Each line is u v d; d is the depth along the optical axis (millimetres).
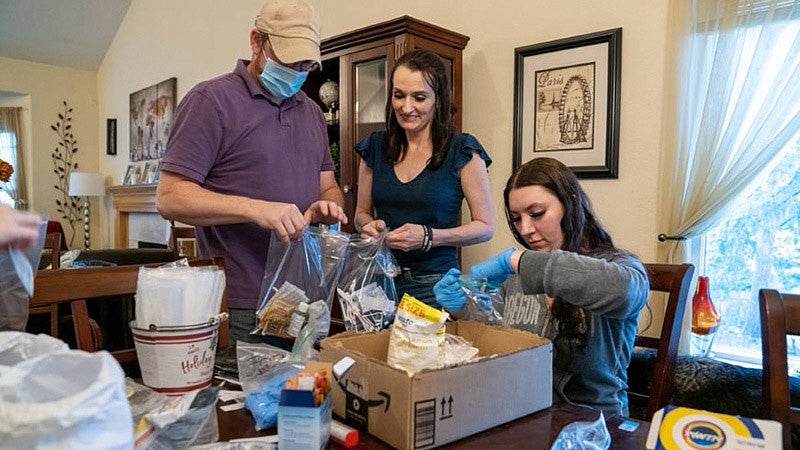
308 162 1433
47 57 6277
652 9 2174
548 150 2469
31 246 728
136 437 616
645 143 2213
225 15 4504
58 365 468
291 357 948
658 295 2139
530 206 1105
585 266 934
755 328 2064
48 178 6477
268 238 1312
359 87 2592
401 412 667
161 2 5336
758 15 1938
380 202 1783
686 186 2094
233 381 944
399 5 3059
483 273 1036
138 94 5797
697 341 2086
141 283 843
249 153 1304
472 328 938
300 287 1194
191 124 1229
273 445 667
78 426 430
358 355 737
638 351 1831
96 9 5805
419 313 795
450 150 1677
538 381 805
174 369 828
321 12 3516
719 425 624
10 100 6516
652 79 2184
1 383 439
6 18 5598
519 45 2572
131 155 6051
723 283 2133
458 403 697
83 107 6684
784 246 1996
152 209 5324
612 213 2314
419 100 1635
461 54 2604
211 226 1297
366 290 1134
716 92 2006
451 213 1711
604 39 2275
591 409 837
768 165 1954
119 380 467
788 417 891
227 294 1293
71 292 1068
